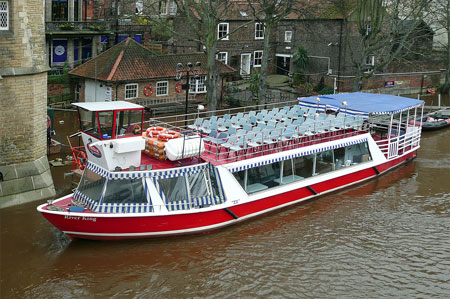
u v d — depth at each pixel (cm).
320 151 2181
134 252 1672
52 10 4278
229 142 1980
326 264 1653
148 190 1686
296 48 5091
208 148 2039
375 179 2477
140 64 3881
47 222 1866
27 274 1520
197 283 1519
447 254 1741
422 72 5200
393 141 2633
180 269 1591
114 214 1630
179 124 3466
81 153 2028
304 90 4816
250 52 5169
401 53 5100
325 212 2064
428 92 5169
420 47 5312
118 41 4850
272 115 2411
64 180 2270
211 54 3158
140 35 5009
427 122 3494
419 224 1967
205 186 1798
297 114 2481
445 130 3506
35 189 2080
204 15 3153
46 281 1490
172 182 1731
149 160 1844
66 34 4212
